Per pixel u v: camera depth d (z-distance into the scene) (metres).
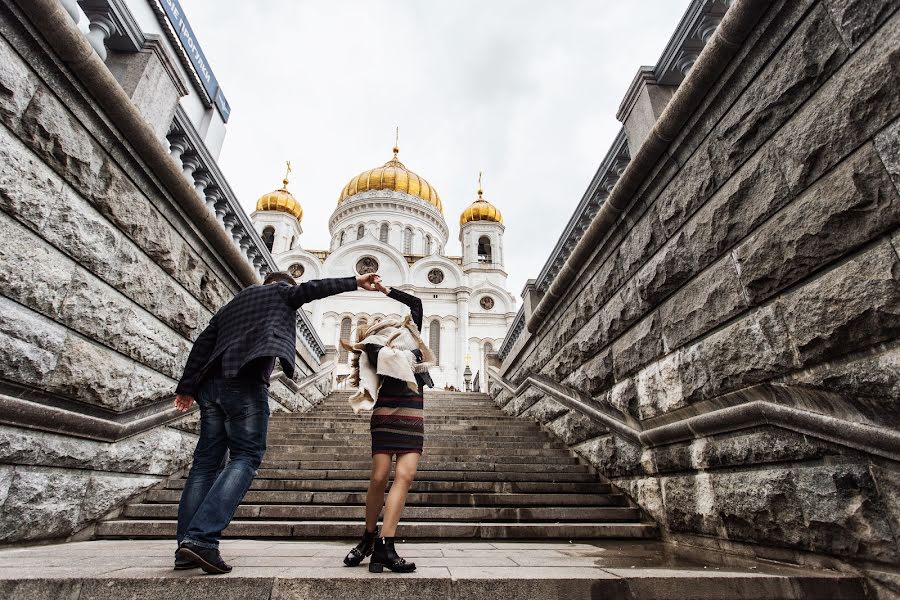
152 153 4.83
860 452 2.63
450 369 34.12
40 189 3.65
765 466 3.34
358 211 47.69
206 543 2.43
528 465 6.50
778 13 3.30
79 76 3.91
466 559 3.29
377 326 3.40
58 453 3.94
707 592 2.49
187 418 6.09
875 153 2.60
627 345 5.50
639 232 5.28
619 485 5.64
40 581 2.25
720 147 3.93
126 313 4.77
